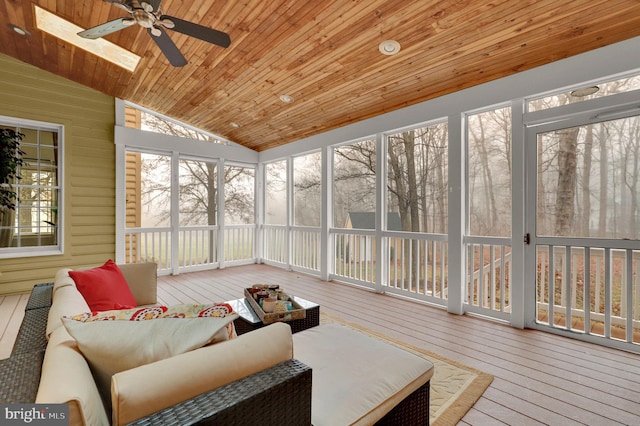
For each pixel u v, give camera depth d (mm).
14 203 4219
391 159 4391
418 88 3500
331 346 1580
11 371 849
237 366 893
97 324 946
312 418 1065
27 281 4227
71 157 4535
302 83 3768
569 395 1891
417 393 1422
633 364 2271
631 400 1839
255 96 4293
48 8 3025
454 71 3096
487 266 3619
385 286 4289
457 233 3418
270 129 5391
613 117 2525
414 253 4238
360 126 4496
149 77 4176
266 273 5625
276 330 1050
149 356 892
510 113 3203
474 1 2268
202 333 950
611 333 2693
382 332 2883
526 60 2795
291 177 6008
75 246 4562
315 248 5551
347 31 2771
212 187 6262
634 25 2266
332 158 5172
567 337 2768
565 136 2797
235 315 1030
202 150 5777
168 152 5434
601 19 2250
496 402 1823
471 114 3408
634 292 2602
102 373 901
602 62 2473
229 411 782
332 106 4250
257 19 2771
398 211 4281
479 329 2967
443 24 2523
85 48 3703
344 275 4926
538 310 3061
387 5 2426
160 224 5602
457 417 1668
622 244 2525
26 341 1234
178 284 4797
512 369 2201
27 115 4211
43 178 4414
